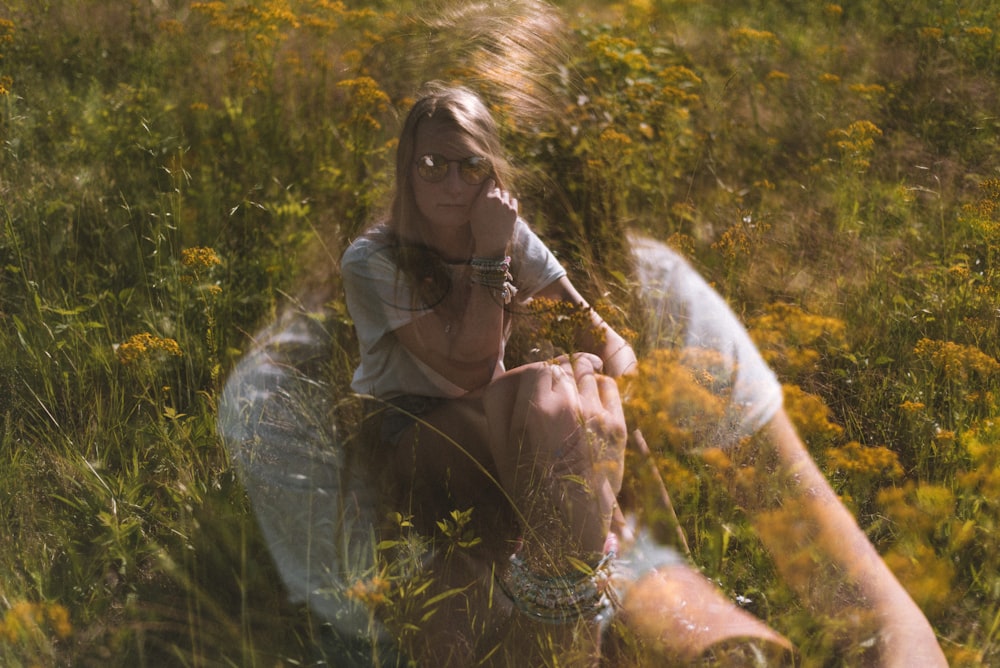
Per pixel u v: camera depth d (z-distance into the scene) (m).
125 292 3.45
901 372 3.21
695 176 4.63
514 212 2.47
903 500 2.24
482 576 2.24
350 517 2.42
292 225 3.91
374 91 4.29
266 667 2.18
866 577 2.09
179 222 3.68
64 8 6.10
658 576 2.13
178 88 5.22
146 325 3.36
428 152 2.45
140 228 3.86
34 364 3.16
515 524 2.36
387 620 2.10
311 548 2.39
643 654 2.03
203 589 2.40
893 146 5.01
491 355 2.51
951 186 4.55
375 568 2.17
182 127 4.60
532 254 2.71
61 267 3.67
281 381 2.82
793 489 2.25
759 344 2.90
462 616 2.18
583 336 2.62
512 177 2.86
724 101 5.30
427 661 2.13
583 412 2.20
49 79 5.40
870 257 3.88
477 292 2.46
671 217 4.07
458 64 3.30
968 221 3.93
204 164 4.36
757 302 3.61
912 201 4.36
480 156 2.45
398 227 2.52
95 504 2.61
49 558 2.50
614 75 4.93
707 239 3.97
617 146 3.85
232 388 2.87
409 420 2.52
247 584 2.37
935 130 5.21
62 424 3.00
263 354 2.98
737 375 2.50
